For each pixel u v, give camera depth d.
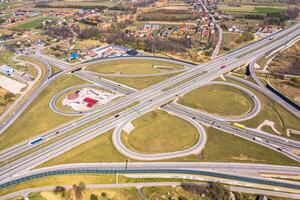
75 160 154.38
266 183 143.00
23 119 194.12
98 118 190.75
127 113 196.38
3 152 160.25
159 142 170.12
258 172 148.88
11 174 143.88
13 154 158.25
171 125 185.75
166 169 148.88
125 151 162.00
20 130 180.88
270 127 185.00
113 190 138.75
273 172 149.00
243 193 138.50
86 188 138.88
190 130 181.25
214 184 140.50
